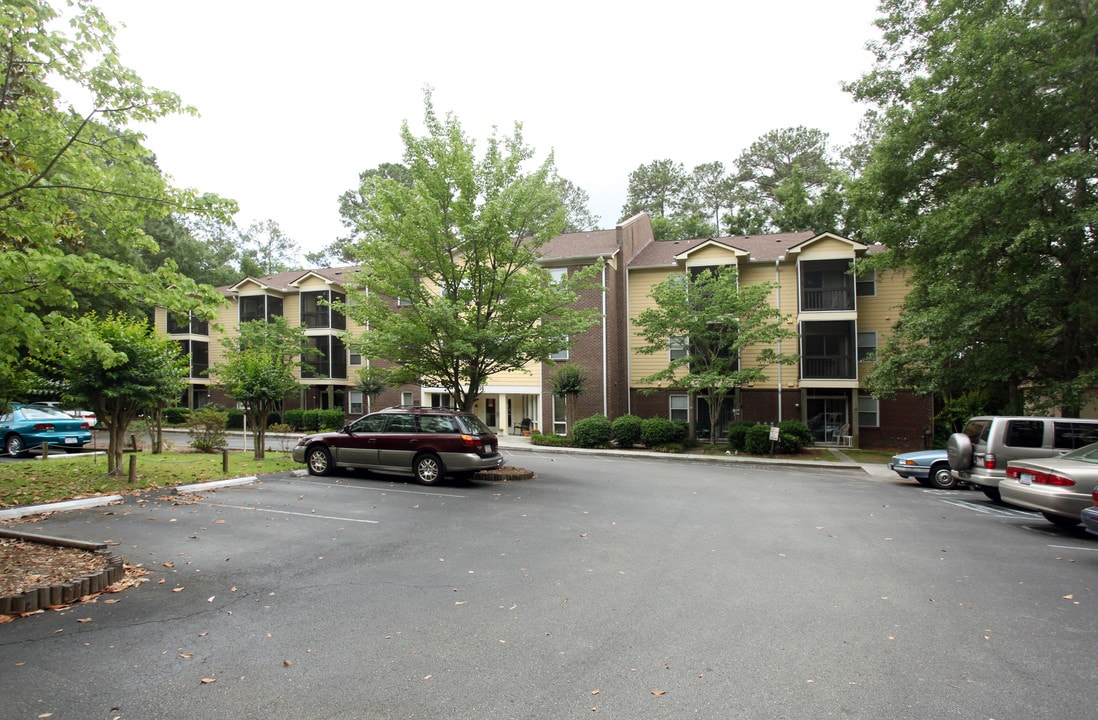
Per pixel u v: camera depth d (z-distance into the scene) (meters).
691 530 9.08
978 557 7.63
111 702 3.71
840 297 26.05
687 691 3.94
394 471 13.57
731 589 6.14
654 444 24.92
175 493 11.38
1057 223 15.12
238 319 37.19
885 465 20.39
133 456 12.05
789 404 26.25
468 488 12.98
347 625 5.06
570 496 12.26
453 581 6.33
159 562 6.86
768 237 29.88
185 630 4.90
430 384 16.09
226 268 48.78
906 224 18.42
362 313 14.91
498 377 29.77
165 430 31.88
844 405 26.58
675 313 23.44
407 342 14.43
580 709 3.69
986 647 4.71
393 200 14.80
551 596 5.86
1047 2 16.14
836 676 4.18
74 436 17.89
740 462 21.67
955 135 17.58
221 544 7.73
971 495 13.77
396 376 15.58
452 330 13.98
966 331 16.14
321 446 14.22
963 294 16.38
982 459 12.30
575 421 27.30
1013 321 17.03
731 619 5.28
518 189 14.54
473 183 14.73
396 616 5.29
